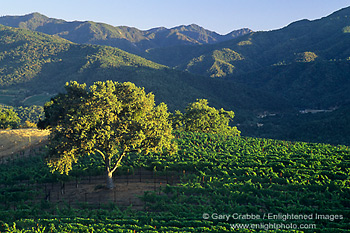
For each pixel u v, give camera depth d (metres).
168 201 32.38
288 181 35.00
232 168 41.56
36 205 32.19
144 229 25.44
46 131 78.06
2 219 29.39
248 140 63.81
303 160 43.41
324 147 56.47
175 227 25.22
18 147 63.41
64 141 31.20
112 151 33.09
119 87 34.81
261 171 38.69
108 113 31.81
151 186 37.34
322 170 38.41
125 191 35.88
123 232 24.58
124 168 41.66
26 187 38.66
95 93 31.67
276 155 48.31
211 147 55.41
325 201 29.36
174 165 42.25
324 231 24.05
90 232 24.98
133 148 36.00
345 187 32.28
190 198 31.81
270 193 32.47
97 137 31.08
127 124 32.78
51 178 40.72
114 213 29.50
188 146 54.34
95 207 31.94
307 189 32.88
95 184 38.97
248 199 31.20
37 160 51.81
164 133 34.94
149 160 46.09
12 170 46.03
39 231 24.94
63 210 30.94
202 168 41.94
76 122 30.92
